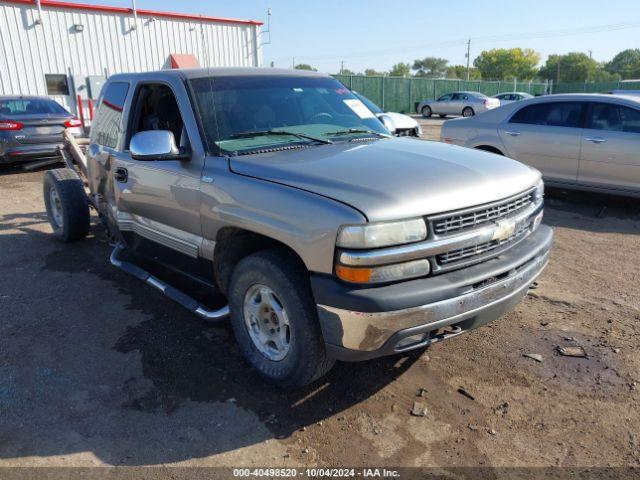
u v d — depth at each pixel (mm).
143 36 21500
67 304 4590
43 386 3373
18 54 18781
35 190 9727
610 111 7559
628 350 3730
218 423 3010
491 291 2891
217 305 4270
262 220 2955
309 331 2885
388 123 4836
